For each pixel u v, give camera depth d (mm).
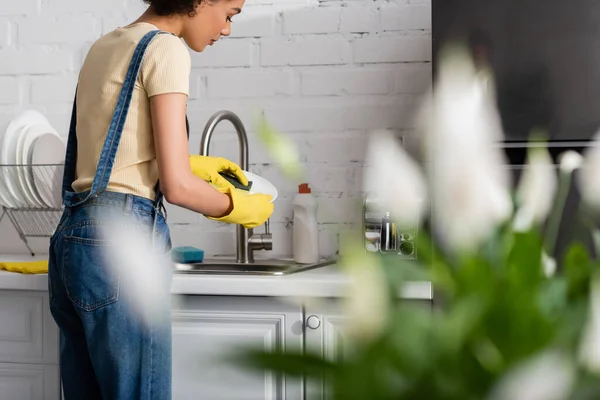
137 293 1448
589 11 1721
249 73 2342
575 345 341
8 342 1927
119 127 1482
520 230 379
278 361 330
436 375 339
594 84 1714
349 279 344
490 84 1749
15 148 2172
